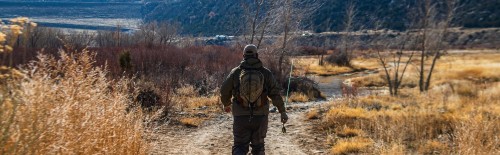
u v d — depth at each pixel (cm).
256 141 583
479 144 809
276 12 2820
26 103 345
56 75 500
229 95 584
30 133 329
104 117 509
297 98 2364
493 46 10894
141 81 1494
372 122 1246
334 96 2703
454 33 12169
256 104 564
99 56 2241
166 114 1284
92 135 459
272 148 987
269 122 1361
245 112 565
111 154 487
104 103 553
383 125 1169
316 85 3148
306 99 2356
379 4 12788
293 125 1306
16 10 18225
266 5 2761
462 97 2211
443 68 4981
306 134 1172
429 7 3209
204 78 2594
